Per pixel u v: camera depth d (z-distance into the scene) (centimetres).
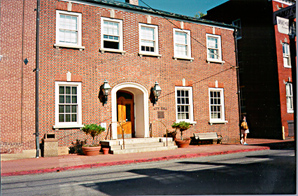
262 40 2209
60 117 1347
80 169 984
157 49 1617
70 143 1335
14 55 1259
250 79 2264
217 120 1773
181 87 1677
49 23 1345
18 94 1247
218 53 1858
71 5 1399
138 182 735
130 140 1416
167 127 1605
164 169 923
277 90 2083
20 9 1294
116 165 1051
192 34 1753
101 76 1440
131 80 1515
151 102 1570
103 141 1384
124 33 1523
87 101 1393
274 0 2128
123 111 1602
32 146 1244
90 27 1438
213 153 1304
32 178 844
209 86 1777
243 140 1827
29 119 1254
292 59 1861
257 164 972
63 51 1361
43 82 1303
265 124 2150
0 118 1206
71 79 1366
